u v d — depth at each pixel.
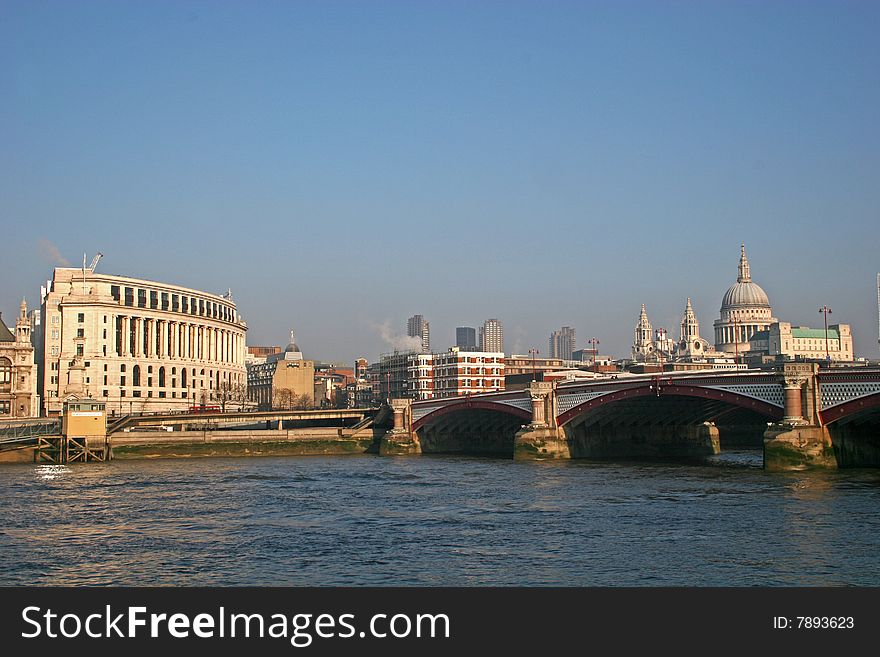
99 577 74.50
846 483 124.12
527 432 195.00
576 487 132.00
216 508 112.62
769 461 141.88
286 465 190.38
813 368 140.62
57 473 167.88
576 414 189.38
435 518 102.81
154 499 122.19
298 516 105.50
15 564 79.25
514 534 91.25
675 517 99.06
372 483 144.25
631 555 79.94
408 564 78.19
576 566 76.19
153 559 81.06
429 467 180.12
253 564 78.75
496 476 154.62
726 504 107.75
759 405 147.75
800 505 104.62
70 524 99.81
